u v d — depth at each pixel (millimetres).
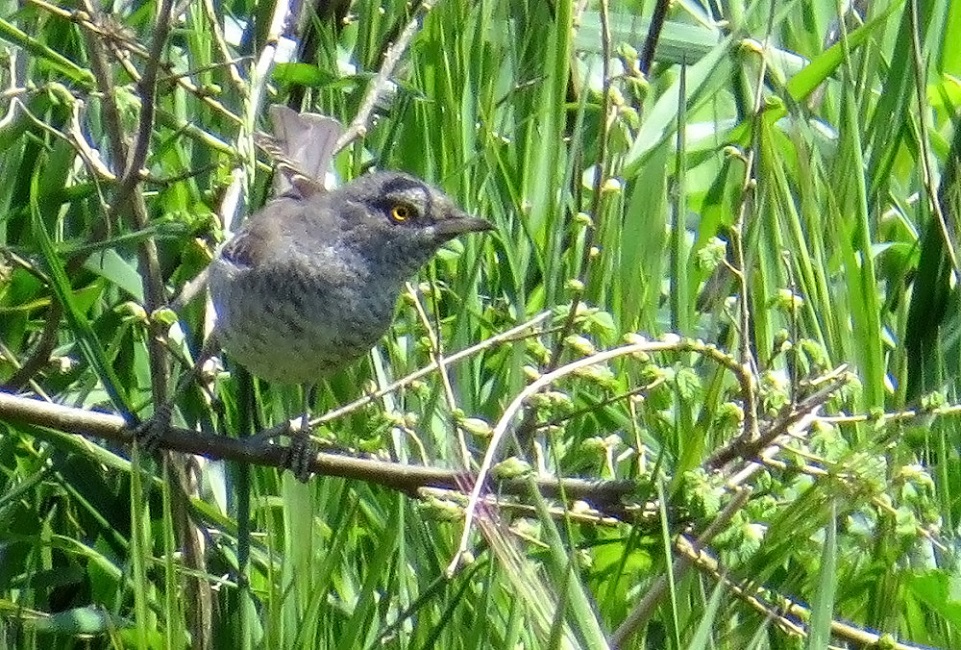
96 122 8938
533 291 8938
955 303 8266
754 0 9461
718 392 6660
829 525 6164
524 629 7145
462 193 8719
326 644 7297
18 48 8508
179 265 9016
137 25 9258
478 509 6180
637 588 7738
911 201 10016
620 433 8172
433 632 6715
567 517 6066
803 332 7973
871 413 6348
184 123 8414
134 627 7773
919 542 6930
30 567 7949
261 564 8375
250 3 10016
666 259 9305
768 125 8281
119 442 7457
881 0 10109
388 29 9461
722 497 6355
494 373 8461
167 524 6668
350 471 7129
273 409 8703
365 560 7953
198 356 8664
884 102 9125
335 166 9539
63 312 7617
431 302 8359
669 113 9047
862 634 6652
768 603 6754
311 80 8469
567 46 8672
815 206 8164
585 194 9266
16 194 8688
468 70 8961
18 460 8297
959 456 7953
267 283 8023
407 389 7855
